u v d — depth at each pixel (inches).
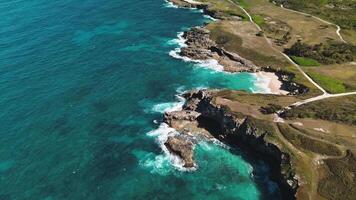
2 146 4227.4
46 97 5000.0
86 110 4817.9
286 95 5024.6
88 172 3946.9
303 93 5064.0
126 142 4338.1
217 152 4188.0
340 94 4990.2
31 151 4183.1
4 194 3690.9
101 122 4635.8
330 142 3946.9
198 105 4768.7
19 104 4849.9
